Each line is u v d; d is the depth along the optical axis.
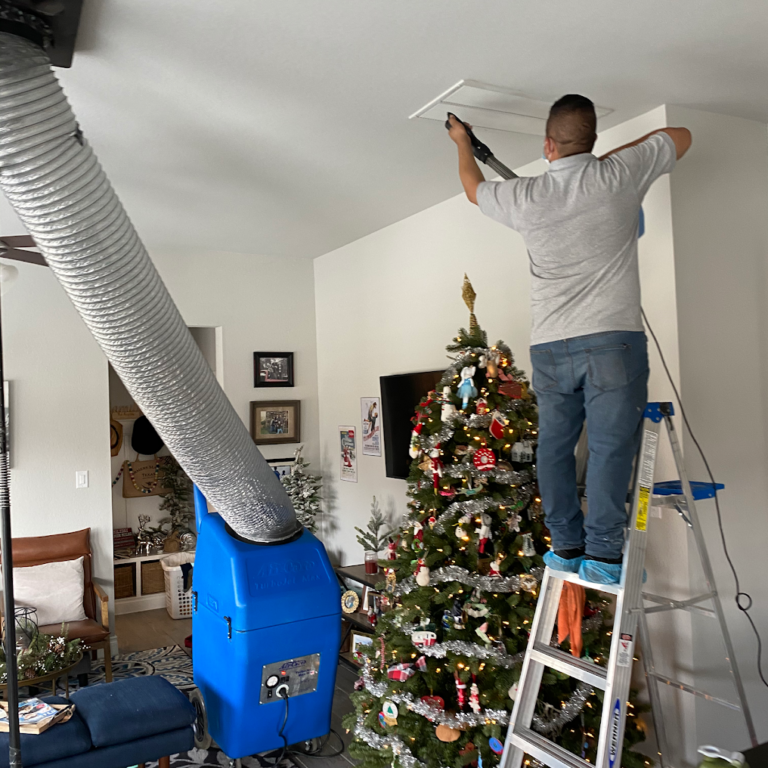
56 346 4.66
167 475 6.20
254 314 5.36
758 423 3.07
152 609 5.78
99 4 2.00
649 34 2.29
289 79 2.52
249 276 5.36
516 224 2.06
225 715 3.18
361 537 4.87
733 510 2.97
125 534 5.95
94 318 2.26
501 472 2.61
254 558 3.25
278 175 3.55
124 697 2.92
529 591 2.59
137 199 3.91
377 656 2.90
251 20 2.12
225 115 2.81
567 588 2.37
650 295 2.95
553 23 2.20
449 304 4.10
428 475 2.77
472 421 2.63
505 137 3.15
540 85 2.63
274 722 3.21
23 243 2.20
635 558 2.03
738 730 2.90
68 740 2.61
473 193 2.21
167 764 2.88
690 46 2.38
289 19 2.12
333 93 2.64
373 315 4.85
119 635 5.12
